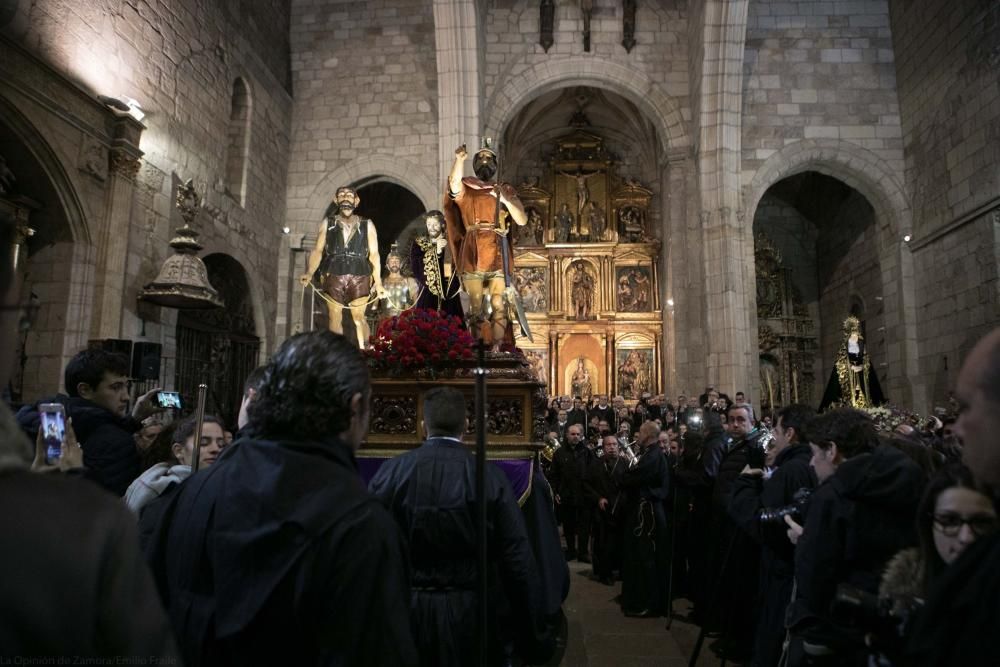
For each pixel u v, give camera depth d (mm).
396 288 10641
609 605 6762
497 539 2949
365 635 1343
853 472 2393
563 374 22188
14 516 861
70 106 9602
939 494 1644
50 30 9320
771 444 3949
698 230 17281
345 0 18562
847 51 17453
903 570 1797
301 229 17609
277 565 1377
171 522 1618
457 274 6008
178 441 2938
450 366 4668
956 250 14562
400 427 4691
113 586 902
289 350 1615
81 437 2980
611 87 18375
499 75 18156
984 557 1174
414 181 17641
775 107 17281
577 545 9688
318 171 17953
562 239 22875
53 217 9711
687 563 6980
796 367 21734
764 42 17547
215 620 1403
